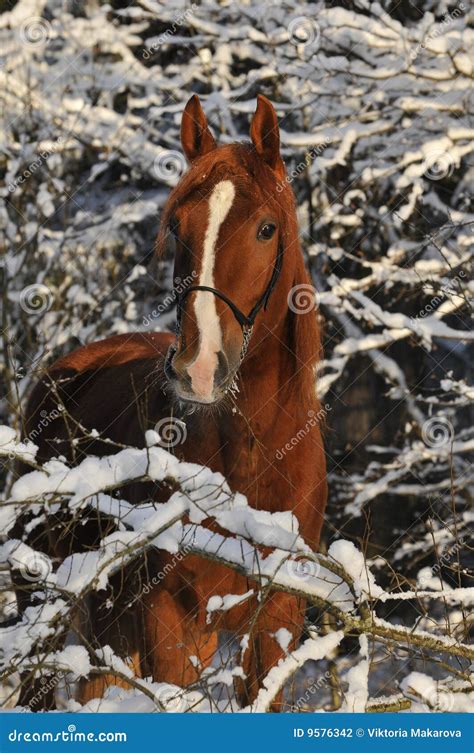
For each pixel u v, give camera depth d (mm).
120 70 9672
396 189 8664
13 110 9719
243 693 4176
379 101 8625
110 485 3422
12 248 9188
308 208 9344
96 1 10172
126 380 5402
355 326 9234
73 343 9719
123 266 9992
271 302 4094
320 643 3449
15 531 5832
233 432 4145
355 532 9672
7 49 9773
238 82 9305
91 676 4445
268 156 4250
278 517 3578
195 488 3436
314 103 9023
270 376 4172
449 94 8469
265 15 8836
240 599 3539
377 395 9891
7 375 8391
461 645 3646
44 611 3336
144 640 4180
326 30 8562
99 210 10406
